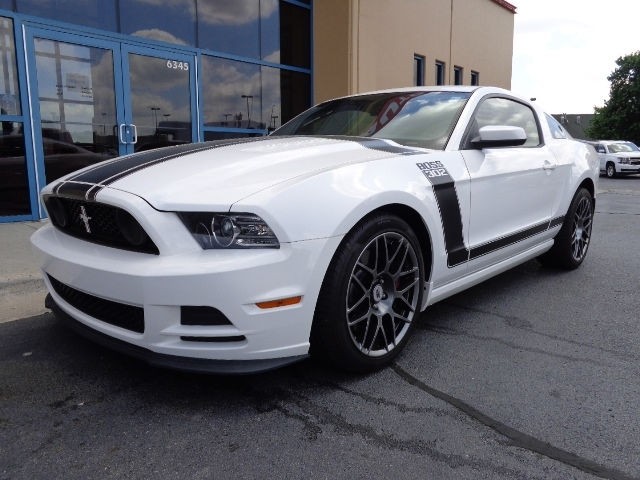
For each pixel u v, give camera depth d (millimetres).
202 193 2260
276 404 2430
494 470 1977
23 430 2217
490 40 16141
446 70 13789
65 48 6430
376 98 3971
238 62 8570
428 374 2746
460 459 2039
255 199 2213
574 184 4531
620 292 4215
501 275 4727
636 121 45344
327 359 2572
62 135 6516
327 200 2371
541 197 4074
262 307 2215
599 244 6285
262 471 1961
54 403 2432
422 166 2938
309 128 3859
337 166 2576
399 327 2867
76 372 2736
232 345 2240
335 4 9789
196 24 7867
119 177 2508
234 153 2807
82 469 1965
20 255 4730
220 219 2199
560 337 3273
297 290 2271
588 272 4855
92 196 2398
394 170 2752
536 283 4473
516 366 2854
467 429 2244
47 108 6344
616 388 2613
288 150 2854
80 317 2582
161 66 7457
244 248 2189
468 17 14633
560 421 2312
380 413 2361
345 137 3361
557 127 4816
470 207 3223
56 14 6355
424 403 2451
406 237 2768
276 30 9172
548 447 2121
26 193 6270
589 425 2283
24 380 2648
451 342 3180
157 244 2201
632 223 8125
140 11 7168
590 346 3135
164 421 2287
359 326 2650
